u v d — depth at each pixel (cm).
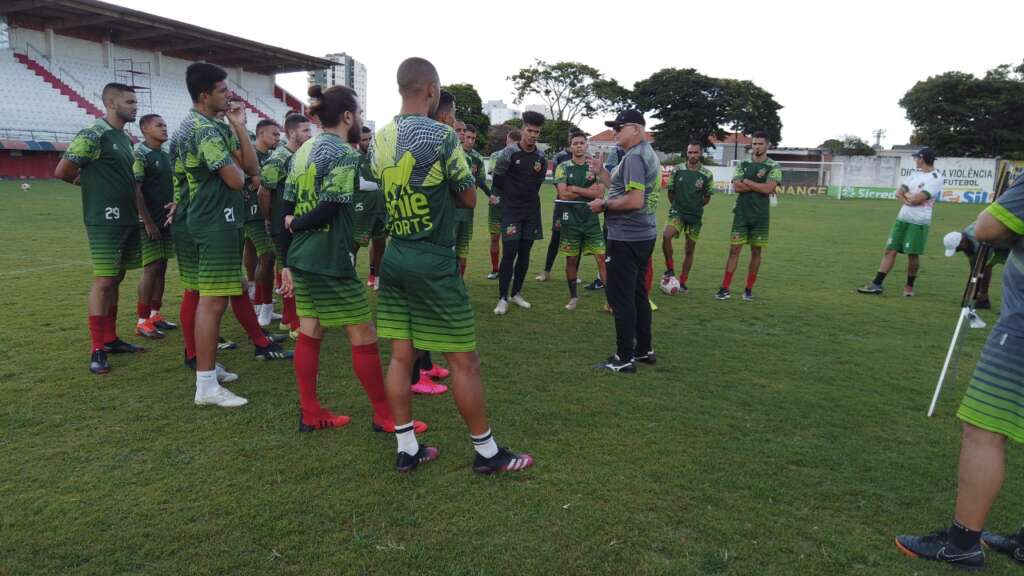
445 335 295
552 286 821
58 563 232
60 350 482
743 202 739
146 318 532
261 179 538
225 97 384
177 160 407
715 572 237
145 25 3344
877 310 715
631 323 461
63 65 3284
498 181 649
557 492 291
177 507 270
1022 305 240
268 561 236
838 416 391
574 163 693
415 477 303
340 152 324
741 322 643
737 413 391
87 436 336
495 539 253
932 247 1332
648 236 457
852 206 2714
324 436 346
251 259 643
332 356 490
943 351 549
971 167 3256
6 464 304
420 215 290
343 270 331
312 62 4491
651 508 279
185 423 357
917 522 275
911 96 5197
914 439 359
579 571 235
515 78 5875
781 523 270
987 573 246
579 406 396
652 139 5722
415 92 296
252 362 476
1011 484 313
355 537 251
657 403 404
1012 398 238
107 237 448
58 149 2794
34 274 775
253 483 292
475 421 301
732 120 5388
